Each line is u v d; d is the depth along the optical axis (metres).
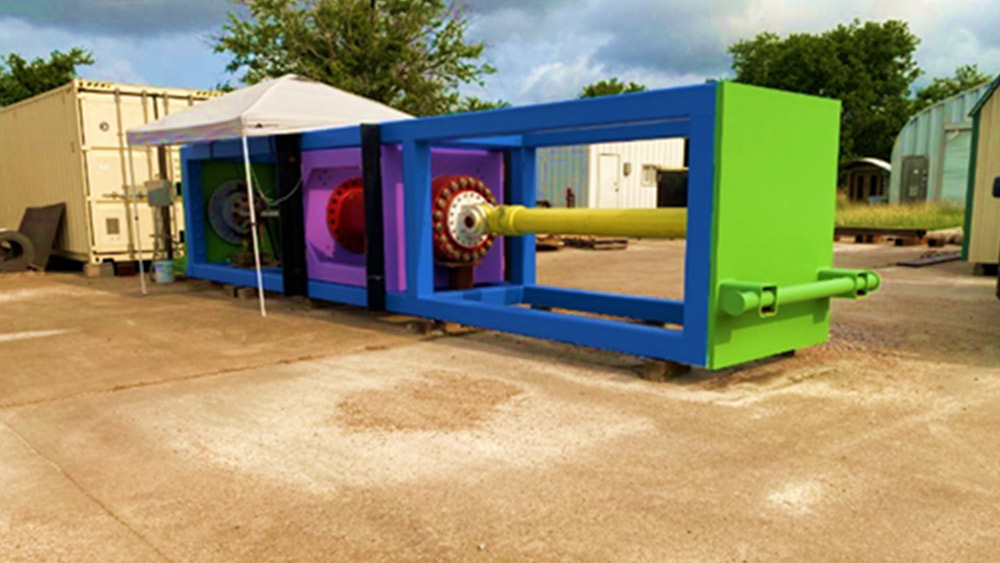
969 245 11.11
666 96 4.98
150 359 6.02
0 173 15.42
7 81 30.61
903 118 48.53
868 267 12.23
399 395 4.89
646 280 11.03
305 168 8.59
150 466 3.70
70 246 12.79
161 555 2.80
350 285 8.18
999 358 5.80
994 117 10.66
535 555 2.77
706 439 4.00
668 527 2.99
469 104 28.55
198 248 10.88
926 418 4.33
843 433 4.08
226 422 4.38
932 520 3.03
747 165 4.92
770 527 2.98
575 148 21.02
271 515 3.13
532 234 7.97
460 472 3.57
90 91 11.96
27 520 3.11
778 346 5.43
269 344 6.59
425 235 7.19
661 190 22.47
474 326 6.69
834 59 48.22
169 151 12.77
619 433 4.11
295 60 25.28
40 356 6.17
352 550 2.83
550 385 5.12
